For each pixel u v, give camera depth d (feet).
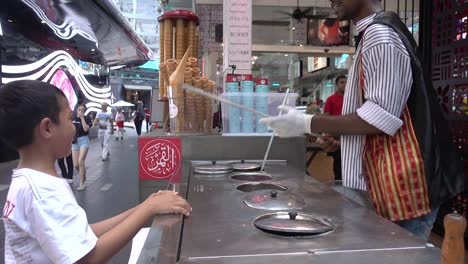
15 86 3.30
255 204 4.32
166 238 3.20
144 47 55.16
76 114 19.89
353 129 4.49
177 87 9.39
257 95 9.08
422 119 4.55
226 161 8.51
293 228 3.34
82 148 19.72
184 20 12.44
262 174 6.59
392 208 4.54
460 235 2.19
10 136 3.30
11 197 3.17
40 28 38.27
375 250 2.94
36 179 3.17
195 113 9.62
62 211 3.06
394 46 4.41
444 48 10.75
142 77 122.62
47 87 3.42
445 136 4.87
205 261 2.75
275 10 31.50
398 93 4.37
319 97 36.37
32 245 3.07
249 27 14.49
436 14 11.09
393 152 4.58
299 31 32.27
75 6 32.94
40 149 3.36
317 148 16.25
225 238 3.26
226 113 9.35
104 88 72.08
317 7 30.50
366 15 5.09
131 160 31.78
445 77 10.77
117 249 3.40
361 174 5.06
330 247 3.01
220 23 31.27
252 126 9.18
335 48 32.35
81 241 3.04
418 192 4.48
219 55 30.40
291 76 36.65
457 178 4.78
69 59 49.75
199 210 4.17
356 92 5.03
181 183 5.81
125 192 18.88
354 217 3.85
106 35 45.21
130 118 117.19
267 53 34.22
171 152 8.82
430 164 4.50
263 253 2.90
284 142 8.91
